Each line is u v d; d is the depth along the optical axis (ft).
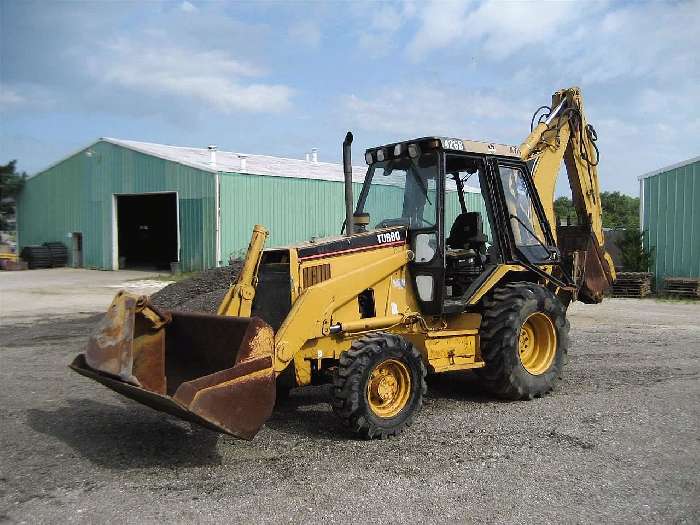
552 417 20.18
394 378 18.93
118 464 16.43
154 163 83.82
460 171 23.67
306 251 19.35
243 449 17.52
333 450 17.37
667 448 17.25
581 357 29.55
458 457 16.72
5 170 101.91
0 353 32.04
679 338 34.60
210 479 15.38
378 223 23.03
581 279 28.02
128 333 16.65
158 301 42.75
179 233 81.05
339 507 13.78
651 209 59.57
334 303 19.15
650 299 54.85
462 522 13.08
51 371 27.76
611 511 13.53
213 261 77.41
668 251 58.70
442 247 20.92
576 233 29.07
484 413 20.80
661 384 24.32
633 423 19.40
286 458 16.78
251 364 15.99
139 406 21.95
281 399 22.26
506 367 21.66
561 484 14.92
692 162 56.90
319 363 19.13
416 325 20.90
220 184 76.64
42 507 13.89
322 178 87.61
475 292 21.91
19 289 64.54
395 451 17.24
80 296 58.39
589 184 29.01
